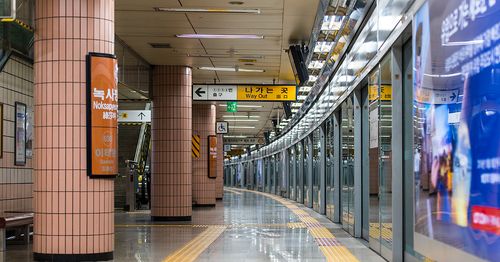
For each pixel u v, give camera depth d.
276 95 17.22
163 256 8.69
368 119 10.16
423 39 5.54
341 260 8.21
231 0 10.23
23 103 11.00
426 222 5.50
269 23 11.77
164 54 14.75
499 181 3.76
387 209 8.05
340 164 14.93
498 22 3.74
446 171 4.84
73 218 8.07
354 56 11.03
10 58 10.46
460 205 4.51
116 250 9.41
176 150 15.98
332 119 15.61
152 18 11.42
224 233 12.30
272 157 41.31
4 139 10.20
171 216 15.84
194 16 11.27
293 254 8.87
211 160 24.08
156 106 16.12
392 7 7.33
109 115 8.26
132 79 14.22
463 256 4.44
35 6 8.23
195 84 17.16
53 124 8.10
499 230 3.76
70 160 8.07
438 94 5.04
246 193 43.66
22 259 8.40
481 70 4.03
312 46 13.14
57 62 8.12
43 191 8.12
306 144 23.91
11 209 10.46
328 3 9.73
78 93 8.12
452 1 4.62
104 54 8.22
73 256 8.05
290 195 30.97
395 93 7.60
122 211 19.88
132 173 20.00
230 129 39.44
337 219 14.99
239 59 15.40
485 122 3.98
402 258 7.59
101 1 8.27
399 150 7.59
